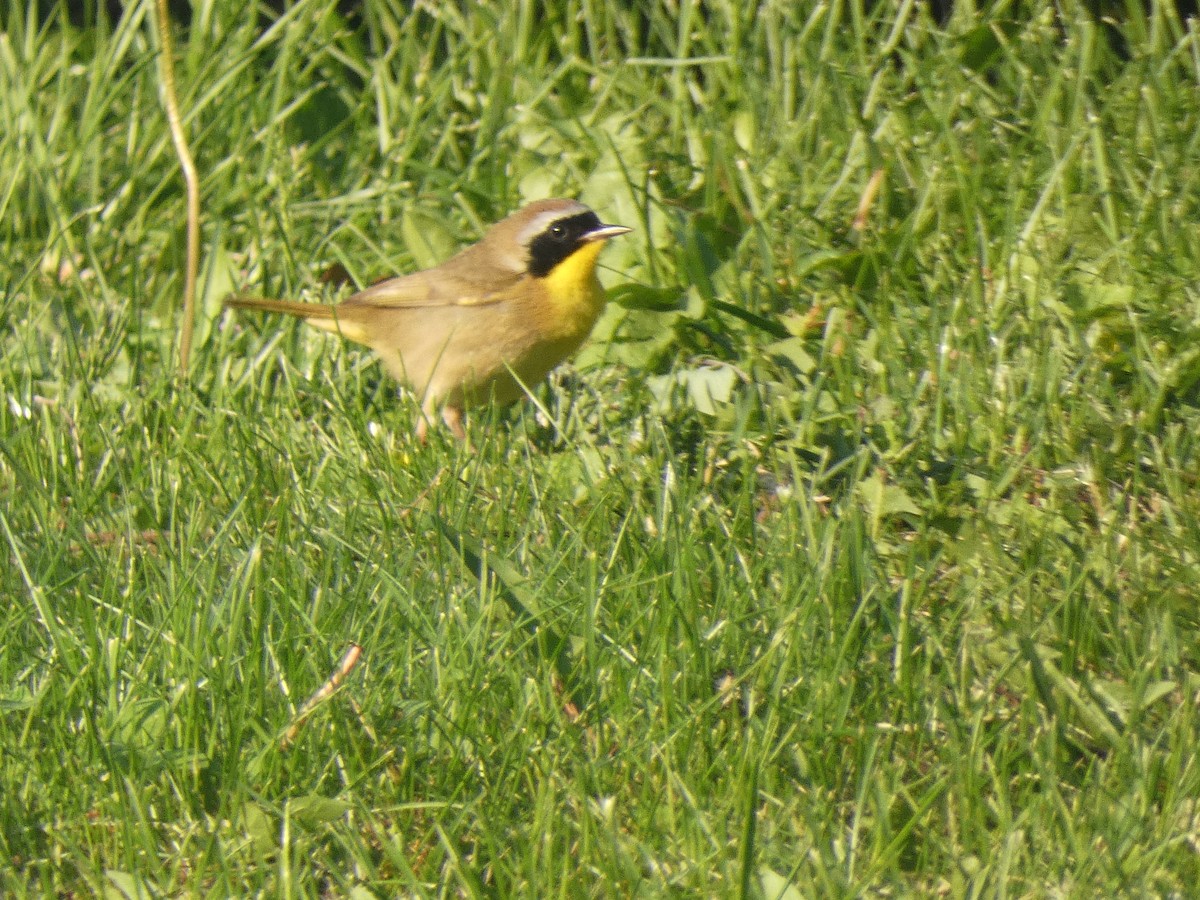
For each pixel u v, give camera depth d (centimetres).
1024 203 1101
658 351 1035
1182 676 718
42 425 986
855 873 618
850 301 1059
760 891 596
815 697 692
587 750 691
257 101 1334
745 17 1288
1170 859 609
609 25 1348
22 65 1354
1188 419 901
